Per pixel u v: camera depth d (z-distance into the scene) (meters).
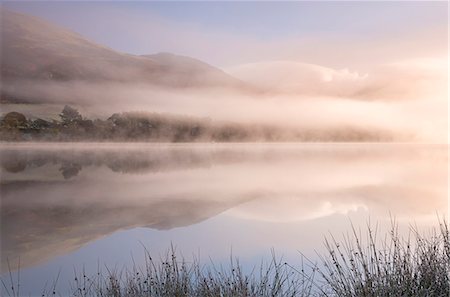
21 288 9.23
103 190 34.00
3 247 15.38
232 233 17.17
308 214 22.02
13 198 30.16
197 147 91.19
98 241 16.33
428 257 6.70
